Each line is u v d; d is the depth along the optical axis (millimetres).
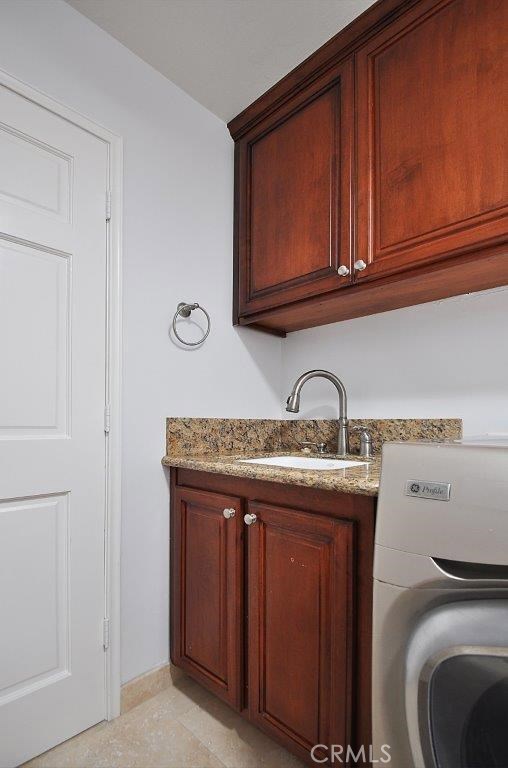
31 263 1165
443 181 1074
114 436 1321
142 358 1416
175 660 1407
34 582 1143
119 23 1315
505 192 969
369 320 1646
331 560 953
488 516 594
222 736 1211
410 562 665
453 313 1407
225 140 1752
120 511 1327
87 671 1232
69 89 1257
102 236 1323
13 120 1139
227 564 1227
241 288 1711
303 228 1453
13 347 1124
